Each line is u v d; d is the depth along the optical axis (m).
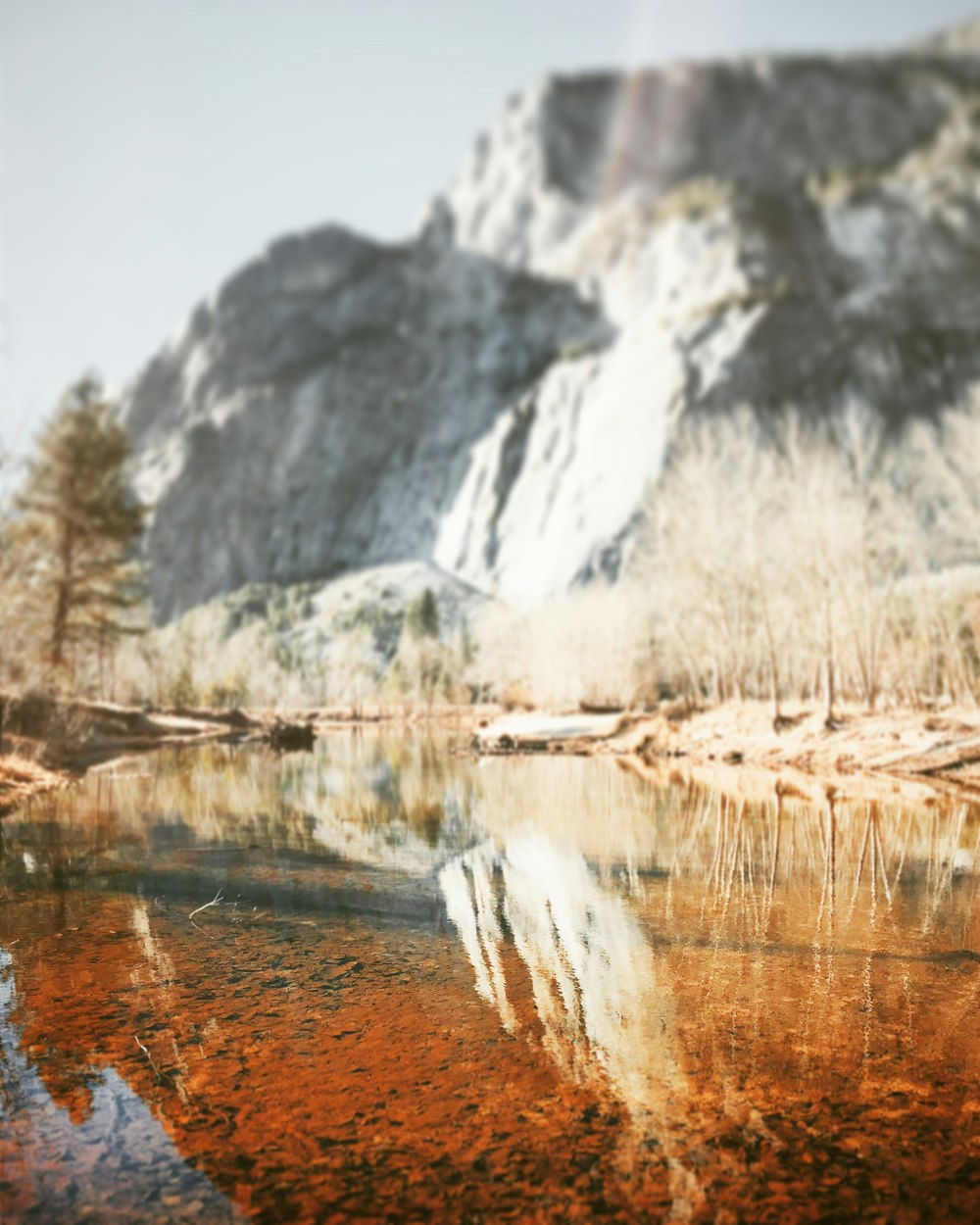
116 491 40.72
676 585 42.44
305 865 11.88
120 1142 4.66
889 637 38.22
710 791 20.20
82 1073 5.46
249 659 105.69
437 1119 4.88
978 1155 4.51
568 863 12.02
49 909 9.51
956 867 11.58
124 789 20.95
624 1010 6.50
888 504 34.88
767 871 11.42
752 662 45.28
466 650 125.19
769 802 18.03
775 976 7.28
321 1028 6.16
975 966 7.53
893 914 9.27
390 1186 4.25
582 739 37.88
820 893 10.23
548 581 184.25
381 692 113.81
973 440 35.88
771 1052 5.77
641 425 199.38
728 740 30.98
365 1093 5.19
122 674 70.19
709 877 11.08
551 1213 4.03
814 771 24.11
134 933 8.59
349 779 24.12
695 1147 4.59
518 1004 6.64
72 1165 4.45
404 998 6.76
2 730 23.75
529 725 41.66
